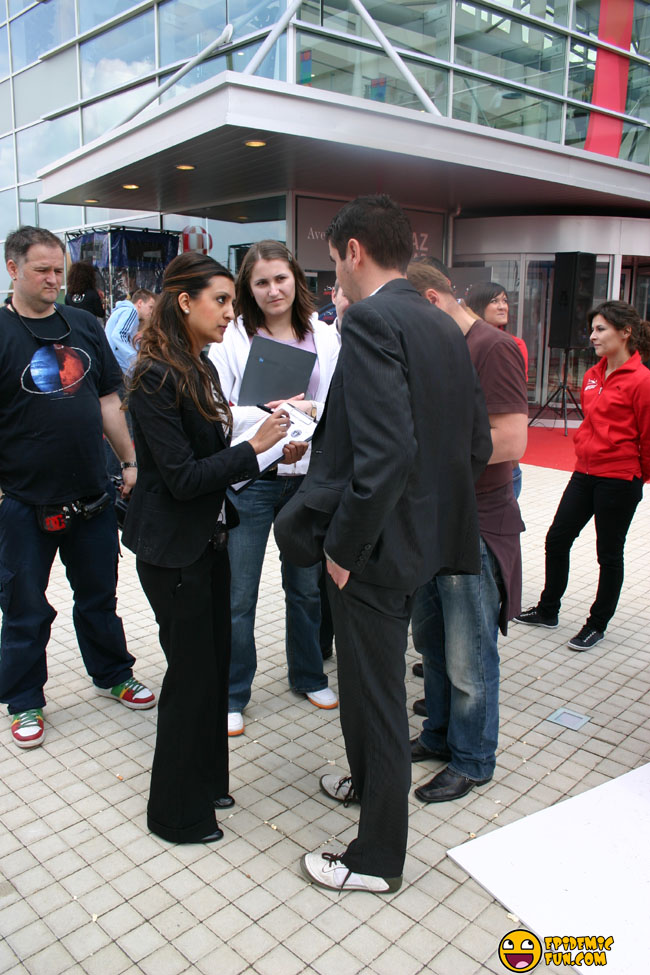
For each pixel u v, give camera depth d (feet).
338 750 9.41
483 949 6.30
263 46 19.81
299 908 6.77
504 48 31.68
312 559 6.61
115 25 34.01
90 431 9.57
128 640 12.54
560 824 7.87
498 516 8.22
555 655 12.17
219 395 7.41
